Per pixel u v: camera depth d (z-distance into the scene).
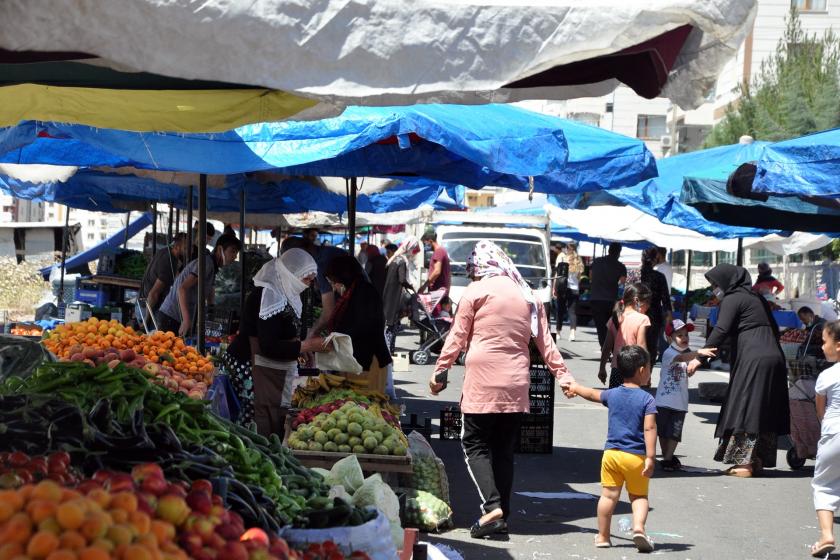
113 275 16.05
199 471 3.94
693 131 60.03
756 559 7.51
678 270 42.66
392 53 3.47
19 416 3.86
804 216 13.64
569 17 3.50
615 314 11.52
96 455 3.82
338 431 7.17
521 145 8.18
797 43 35.53
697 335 22.33
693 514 8.95
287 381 8.09
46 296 20.75
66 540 2.54
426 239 20.81
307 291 12.36
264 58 3.43
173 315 12.39
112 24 3.35
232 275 11.73
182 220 32.72
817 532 8.43
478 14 3.50
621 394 7.64
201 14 3.37
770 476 10.87
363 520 4.48
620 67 4.12
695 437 13.30
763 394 10.77
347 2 3.46
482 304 7.79
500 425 7.86
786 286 32.97
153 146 7.68
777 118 33.34
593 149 9.49
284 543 3.40
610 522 7.65
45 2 3.30
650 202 13.07
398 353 21.17
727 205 13.69
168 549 2.75
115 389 4.52
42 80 5.36
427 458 8.48
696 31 3.81
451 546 7.50
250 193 15.30
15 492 2.66
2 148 7.63
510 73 3.51
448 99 4.02
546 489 9.78
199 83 5.31
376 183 12.91
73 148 10.27
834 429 7.57
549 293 23.59
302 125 7.82
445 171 10.32
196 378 8.01
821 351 11.66
